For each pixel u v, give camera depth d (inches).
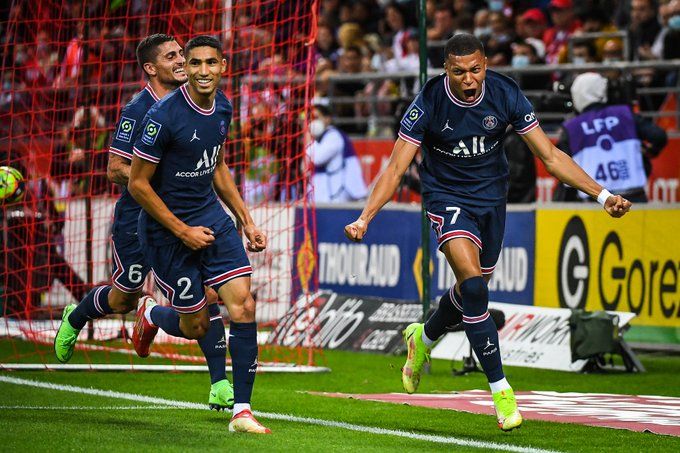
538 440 781.9
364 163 1876.2
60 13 1480.1
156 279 805.2
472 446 747.4
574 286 1477.6
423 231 1239.5
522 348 1359.5
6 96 1749.5
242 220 829.8
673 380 1218.6
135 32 1619.1
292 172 1674.5
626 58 1882.4
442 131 811.4
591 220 1466.5
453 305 851.4
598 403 1007.0
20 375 1149.7
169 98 775.1
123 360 1322.6
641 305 1441.9
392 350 1439.5
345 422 863.1
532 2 2236.7
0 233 1600.6
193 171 783.1
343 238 1628.9
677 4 1845.5
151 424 821.9
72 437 749.3
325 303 1540.4
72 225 1675.7
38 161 1652.3
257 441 740.0
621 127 1528.1
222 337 853.2
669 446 763.4
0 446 708.7
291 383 1150.3
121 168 898.1
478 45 784.3
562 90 1577.3
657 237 1429.6
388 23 2294.5
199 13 1456.7
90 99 1552.7
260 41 1721.2
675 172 1680.6
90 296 958.4
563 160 808.3
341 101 1924.2
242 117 1546.5
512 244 1524.4
